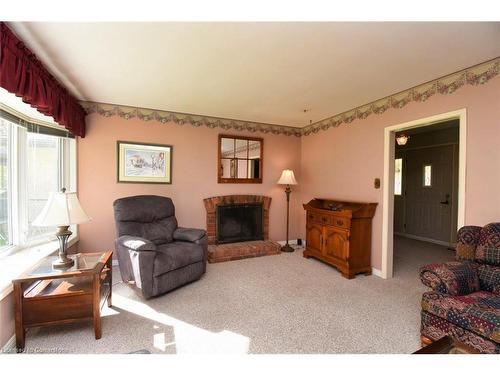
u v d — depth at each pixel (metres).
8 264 2.08
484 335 1.46
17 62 1.73
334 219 3.40
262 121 4.43
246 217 4.44
